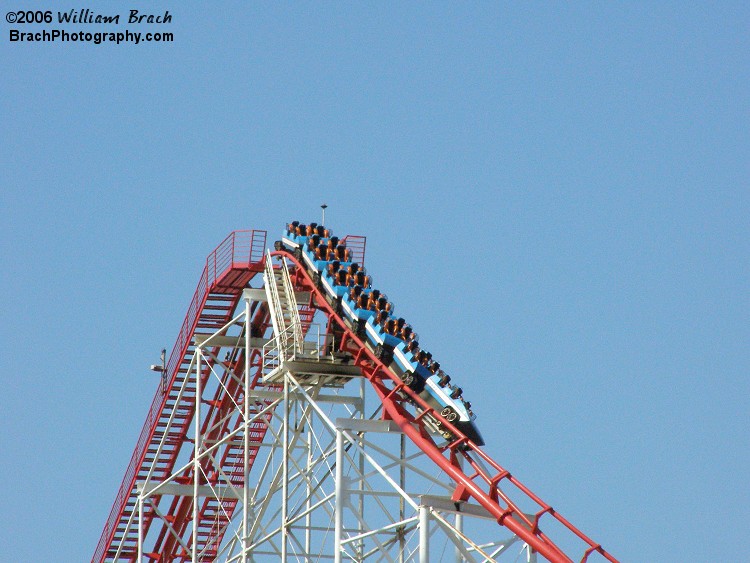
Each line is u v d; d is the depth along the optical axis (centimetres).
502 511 19750
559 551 19262
